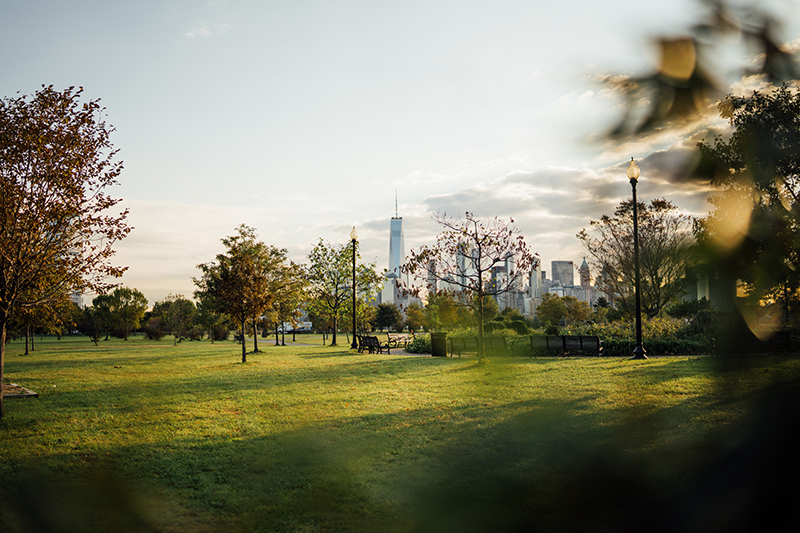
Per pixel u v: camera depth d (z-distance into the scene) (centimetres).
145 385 1456
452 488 521
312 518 484
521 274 2023
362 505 506
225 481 592
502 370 1542
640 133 129
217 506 520
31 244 1108
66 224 1137
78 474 621
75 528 470
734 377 163
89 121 1161
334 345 4150
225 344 5309
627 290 2638
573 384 1181
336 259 4188
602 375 1342
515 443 651
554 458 560
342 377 1552
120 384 1495
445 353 2383
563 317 6094
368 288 4175
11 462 680
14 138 1082
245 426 866
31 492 556
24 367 2158
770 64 123
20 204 1083
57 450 739
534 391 1104
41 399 1206
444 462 612
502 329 3269
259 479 595
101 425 905
